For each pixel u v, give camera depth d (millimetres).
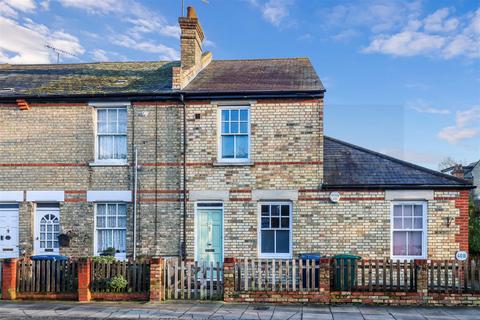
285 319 9836
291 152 14414
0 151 15180
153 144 14820
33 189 15000
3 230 15117
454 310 10672
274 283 11555
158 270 11688
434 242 13922
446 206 13922
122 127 15164
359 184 14047
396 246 14148
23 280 12102
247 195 14438
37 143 15125
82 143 15031
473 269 11148
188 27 16766
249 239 14344
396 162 15062
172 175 14688
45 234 15039
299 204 14289
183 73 15203
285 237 14438
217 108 14742
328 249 14141
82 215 14828
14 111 15266
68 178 14953
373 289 11359
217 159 14609
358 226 14094
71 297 11875
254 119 14602
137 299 11766
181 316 10133
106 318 10047
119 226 14891
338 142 16234
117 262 12000
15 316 10234
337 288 11469
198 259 14477
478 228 18312
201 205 14672
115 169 14867
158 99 14836
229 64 19234
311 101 14445
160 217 14602
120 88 15422
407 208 14227
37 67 19516
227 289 11570
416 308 10875
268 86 14984
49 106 15188
